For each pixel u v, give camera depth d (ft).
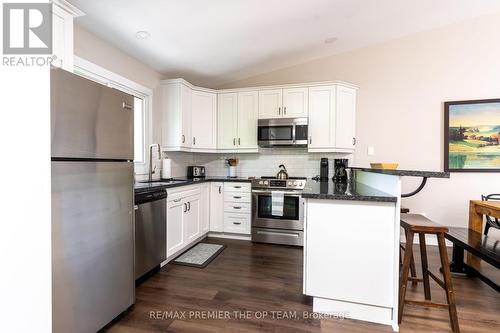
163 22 7.98
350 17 9.37
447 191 11.44
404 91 11.80
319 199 5.98
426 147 11.59
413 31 11.38
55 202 4.20
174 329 5.54
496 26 10.68
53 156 4.13
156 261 8.09
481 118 10.89
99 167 5.13
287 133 11.78
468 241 7.38
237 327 5.61
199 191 11.16
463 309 6.30
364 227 5.73
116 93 5.56
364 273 5.75
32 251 3.31
